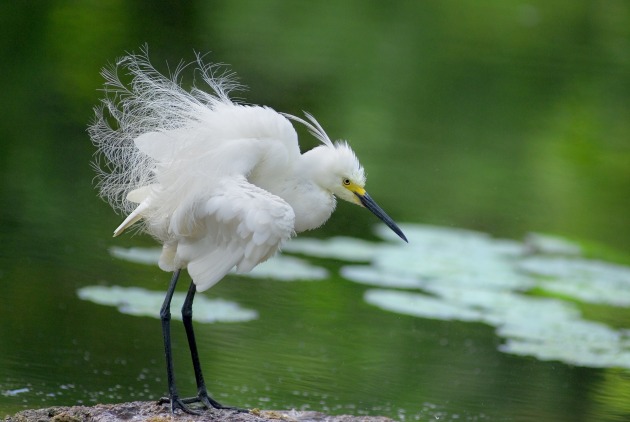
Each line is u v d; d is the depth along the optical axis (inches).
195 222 305.4
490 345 475.2
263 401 383.2
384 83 904.3
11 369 390.3
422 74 943.0
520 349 468.4
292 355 437.1
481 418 387.5
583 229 675.4
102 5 992.9
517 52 1028.5
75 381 384.2
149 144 323.6
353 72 914.7
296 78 868.0
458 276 558.6
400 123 823.1
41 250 530.0
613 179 780.0
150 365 408.2
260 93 816.9
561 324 503.5
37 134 692.1
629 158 831.7
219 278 305.6
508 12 1182.3
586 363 457.1
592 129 878.4
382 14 1130.0
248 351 435.8
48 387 375.9
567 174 774.5
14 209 585.3
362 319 490.6
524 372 445.1
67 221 576.1
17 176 630.5
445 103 889.5
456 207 681.6
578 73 981.2
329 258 572.4
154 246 557.0
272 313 485.4
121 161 339.9
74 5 983.0
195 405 322.3
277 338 454.6
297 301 504.4
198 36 932.6
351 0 1168.2
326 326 477.1
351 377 419.5
